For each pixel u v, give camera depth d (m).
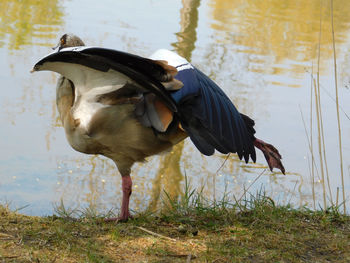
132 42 19.83
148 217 7.43
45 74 16.73
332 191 11.61
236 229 6.89
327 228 7.18
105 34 20.48
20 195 10.65
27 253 5.79
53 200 10.55
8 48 18.28
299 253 6.31
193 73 6.92
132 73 6.18
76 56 6.16
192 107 6.61
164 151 7.25
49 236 6.27
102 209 10.35
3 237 6.14
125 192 7.40
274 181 12.09
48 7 24.02
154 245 6.28
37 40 19.19
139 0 26.89
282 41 21.64
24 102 14.72
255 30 22.73
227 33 22.05
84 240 6.28
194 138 6.46
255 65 18.86
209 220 7.33
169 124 6.91
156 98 6.68
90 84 6.63
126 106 6.68
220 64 18.84
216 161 13.12
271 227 7.04
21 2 24.50
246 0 28.25
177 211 7.74
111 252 6.02
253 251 6.26
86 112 6.77
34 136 13.33
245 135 6.91
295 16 25.41
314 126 14.80
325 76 18.27
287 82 17.61
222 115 6.77
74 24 21.58
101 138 6.89
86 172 11.88
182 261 5.91
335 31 23.47
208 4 26.89
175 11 25.03
